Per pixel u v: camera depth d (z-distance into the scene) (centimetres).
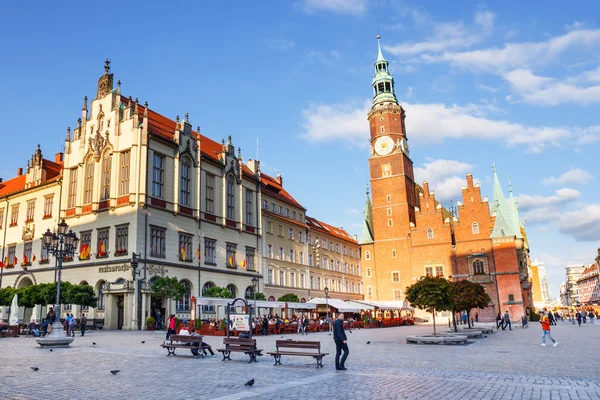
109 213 5184
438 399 1188
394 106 10394
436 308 3406
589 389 1335
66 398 1205
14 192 6594
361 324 6362
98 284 5112
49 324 3838
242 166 7256
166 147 5434
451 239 8944
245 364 1975
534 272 15725
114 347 2744
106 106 5528
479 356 2311
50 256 5812
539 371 1734
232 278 6228
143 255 4928
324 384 1431
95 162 5431
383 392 1288
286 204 8219
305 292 8231
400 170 9962
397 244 9675
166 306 5144
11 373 1650
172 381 1488
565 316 10881
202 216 5828
